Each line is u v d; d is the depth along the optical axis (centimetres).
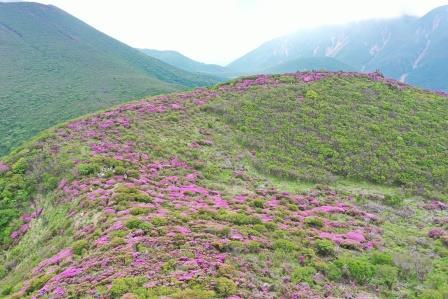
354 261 2091
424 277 2123
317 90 6444
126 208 2622
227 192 3444
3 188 3578
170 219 2425
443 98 6694
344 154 4672
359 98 6241
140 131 4781
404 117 5700
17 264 2720
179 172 3775
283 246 2238
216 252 2027
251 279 1789
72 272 1866
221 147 4709
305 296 1722
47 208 3244
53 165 3753
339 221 2969
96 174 3412
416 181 4216
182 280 1664
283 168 4262
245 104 5925
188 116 5512
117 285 1605
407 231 2998
